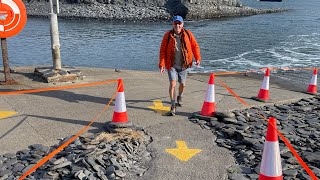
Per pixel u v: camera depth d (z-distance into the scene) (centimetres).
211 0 6334
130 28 4300
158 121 653
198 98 826
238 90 941
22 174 439
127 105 739
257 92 927
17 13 797
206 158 513
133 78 1015
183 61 686
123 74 1061
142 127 610
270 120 371
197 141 573
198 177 456
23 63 2159
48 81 865
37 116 647
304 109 803
